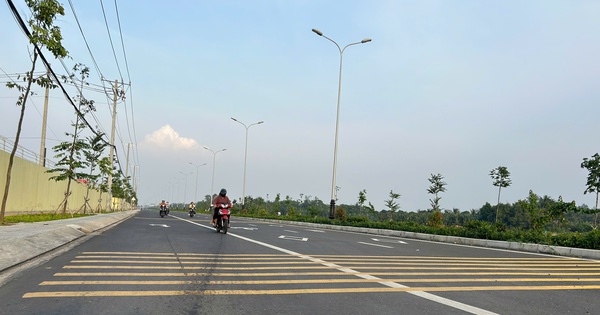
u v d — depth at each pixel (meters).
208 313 4.60
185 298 5.23
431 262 9.29
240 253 9.80
